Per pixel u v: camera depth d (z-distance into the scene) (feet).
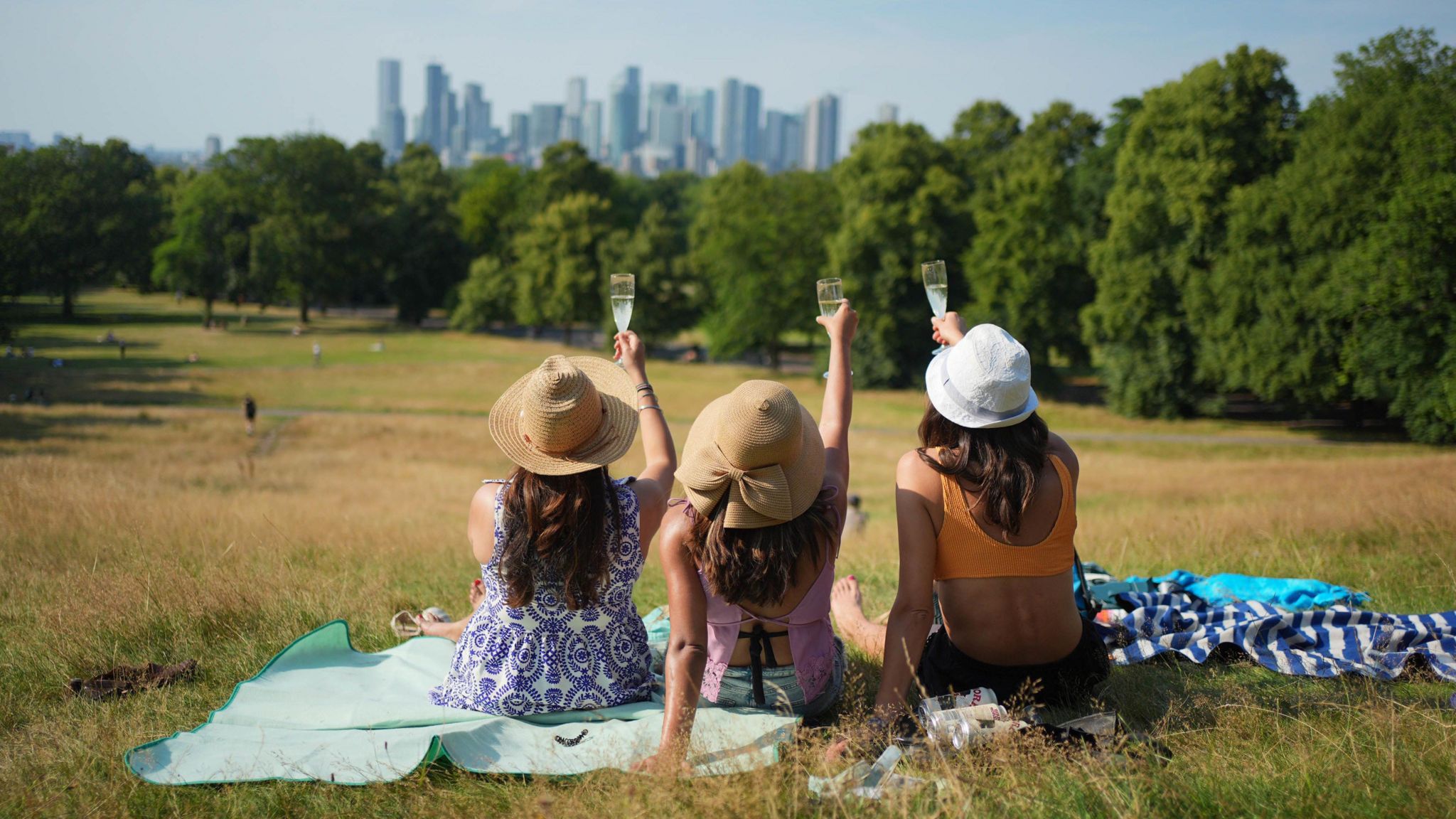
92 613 14.82
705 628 9.96
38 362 198.39
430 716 10.71
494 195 309.42
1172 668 12.73
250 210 294.87
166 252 284.41
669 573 10.00
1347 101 113.70
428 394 175.22
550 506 10.15
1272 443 128.16
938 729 9.46
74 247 282.97
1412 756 8.98
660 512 11.28
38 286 279.69
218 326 280.31
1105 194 161.89
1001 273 163.02
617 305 12.91
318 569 21.70
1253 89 126.41
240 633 14.64
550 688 10.64
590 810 8.29
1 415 119.14
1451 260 105.29
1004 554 10.14
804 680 10.58
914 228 174.09
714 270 219.61
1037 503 10.09
